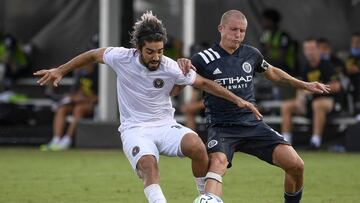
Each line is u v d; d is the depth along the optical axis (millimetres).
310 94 54344
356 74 57906
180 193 33438
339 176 39750
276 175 40062
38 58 67000
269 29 58656
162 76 24562
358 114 57656
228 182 37250
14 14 67562
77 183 37000
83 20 66438
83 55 25312
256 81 58531
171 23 64875
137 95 24766
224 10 64625
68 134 57594
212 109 26031
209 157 25000
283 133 55031
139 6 64938
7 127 61469
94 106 58094
